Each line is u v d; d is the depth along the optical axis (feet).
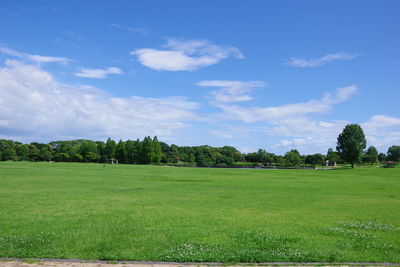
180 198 83.35
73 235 41.39
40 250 34.60
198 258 32.76
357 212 65.36
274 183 140.56
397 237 44.21
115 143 553.23
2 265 29.99
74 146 631.97
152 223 50.16
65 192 91.81
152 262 31.86
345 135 398.42
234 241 39.81
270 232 45.34
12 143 570.46
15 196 81.25
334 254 35.06
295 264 31.94
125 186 113.70
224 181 147.74
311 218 57.77
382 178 188.75
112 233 42.93
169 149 638.53
